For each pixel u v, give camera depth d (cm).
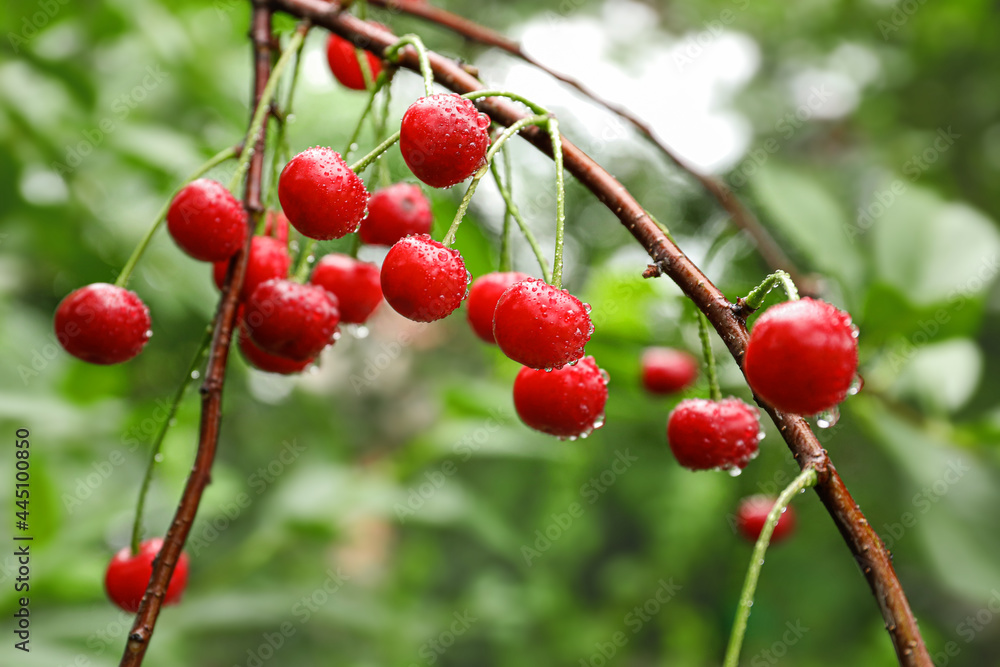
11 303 62
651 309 53
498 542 80
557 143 38
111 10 57
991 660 91
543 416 41
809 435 36
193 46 64
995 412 50
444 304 39
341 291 43
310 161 39
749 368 36
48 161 54
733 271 73
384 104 42
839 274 50
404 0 46
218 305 40
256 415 85
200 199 40
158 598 38
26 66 54
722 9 85
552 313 38
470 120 38
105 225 57
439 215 49
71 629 52
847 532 36
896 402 50
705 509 95
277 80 41
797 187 51
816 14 84
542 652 107
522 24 90
